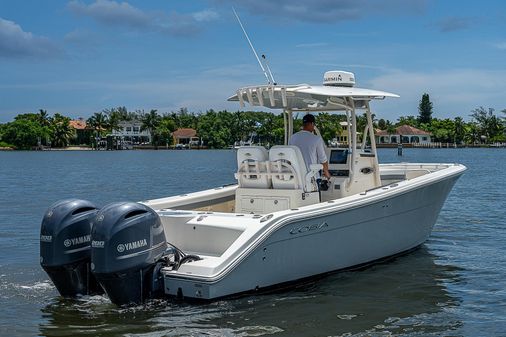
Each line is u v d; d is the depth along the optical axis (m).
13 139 138.88
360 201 7.23
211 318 5.87
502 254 9.12
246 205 7.56
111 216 5.78
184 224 6.75
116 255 5.72
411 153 87.19
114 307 6.13
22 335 5.50
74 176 34.94
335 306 6.39
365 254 7.73
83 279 6.40
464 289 7.16
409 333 5.65
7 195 21.42
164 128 146.50
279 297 6.59
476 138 139.25
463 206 15.79
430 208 8.73
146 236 5.89
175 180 30.41
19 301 6.52
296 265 6.77
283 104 7.51
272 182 7.46
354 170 8.06
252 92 7.48
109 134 149.38
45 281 7.46
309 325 5.80
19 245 10.27
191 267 6.04
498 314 6.23
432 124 139.00
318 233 6.91
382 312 6.25
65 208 6.32
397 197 7.83
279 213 6.55
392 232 8.09
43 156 94.62
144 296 6.02
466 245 9.91
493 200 17.34
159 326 5.64
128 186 26.12
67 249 6.23
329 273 7.32
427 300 6.70
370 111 8.29
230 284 6.10
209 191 8.40
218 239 6.54
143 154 106.19
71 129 145.88
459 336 5.59
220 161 64.81
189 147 144.88
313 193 7.48
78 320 5.85
